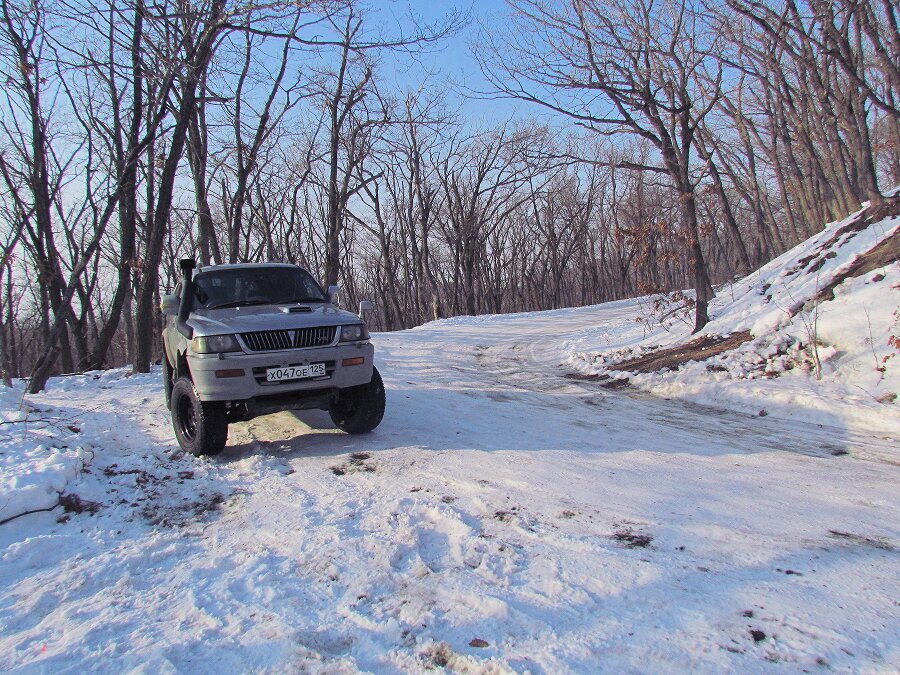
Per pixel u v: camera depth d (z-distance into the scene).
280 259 39.59
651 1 11.62
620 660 2.36
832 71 16.48
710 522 3.86
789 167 25.48
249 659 2.45
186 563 3.40
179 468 5.16
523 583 3.04
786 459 5.58
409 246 50.75
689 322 13.42
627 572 3.11
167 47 8.69
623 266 50.03
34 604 2.93
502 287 62.91
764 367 8.98
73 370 19.78
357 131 22.73
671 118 13.67
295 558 3.41
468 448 5.75
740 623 2.61
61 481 4.32
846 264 10.46
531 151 14.11
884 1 10.10
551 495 4.38
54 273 14.32
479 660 2.39
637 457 5.59
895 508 4.20
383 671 2.36
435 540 3.65
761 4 10.93
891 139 17.81
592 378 10.96
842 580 3.02
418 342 16.91
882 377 7.54
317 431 6.52
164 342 7.46
